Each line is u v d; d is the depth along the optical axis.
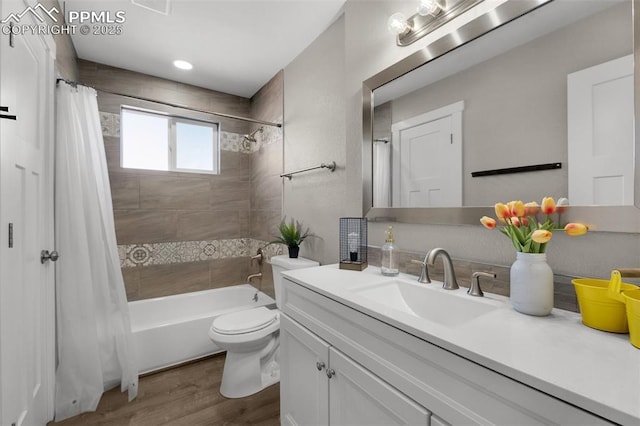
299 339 1.24
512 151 1.02
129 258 2.59
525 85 0.98
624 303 0.69
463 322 1.00
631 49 0.78
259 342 1.84
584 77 0.86
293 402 1.30
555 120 0.92
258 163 3.03
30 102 1.30
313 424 1.16
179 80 2.80
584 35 0.86
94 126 1.86
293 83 2.41
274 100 2.70
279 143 2.62
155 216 2.71
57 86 1.70
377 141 1.53
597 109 0.83
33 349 1.35
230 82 2.85
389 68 1.45
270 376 1.99
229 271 3.09
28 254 1.29
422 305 1.15
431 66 1.29
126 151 2.65
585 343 0.66
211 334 1.83
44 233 1.52
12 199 1.11
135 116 2.69
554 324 0.77
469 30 1.13
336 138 1.92
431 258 1.11
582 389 0.48
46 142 1.55
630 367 0.55
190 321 2.24
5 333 1.04
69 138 1.71
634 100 0.77
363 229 1.55
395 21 1.30
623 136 0.79
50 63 1.58
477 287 1.04
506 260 1.05
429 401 0.71
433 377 0.71
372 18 1.57
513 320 0.80
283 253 2.54
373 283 1.21
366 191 1.59
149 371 2.08
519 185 1.00
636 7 0.77
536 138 0.96
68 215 1.68
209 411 1.68
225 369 1.88
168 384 1.95
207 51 2.30
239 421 1.60
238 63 2.49
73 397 1.63
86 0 1.71
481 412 0.61
